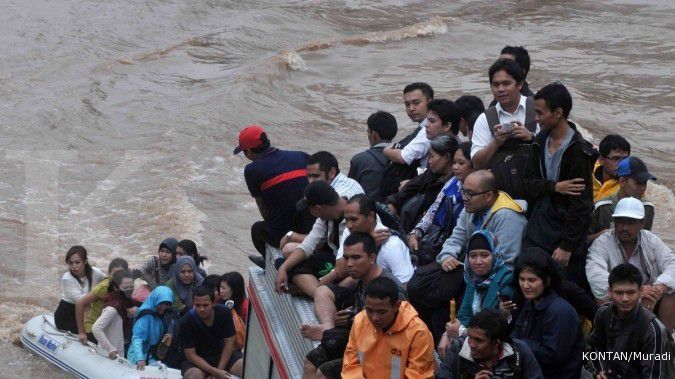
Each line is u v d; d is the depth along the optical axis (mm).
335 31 105188
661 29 100125
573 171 19984
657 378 18016
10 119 79438
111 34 105875
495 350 17094
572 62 91062
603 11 106812
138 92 87125
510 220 20469
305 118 79312
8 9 112312
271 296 26656
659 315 19938
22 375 36625
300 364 22500
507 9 108562
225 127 75875
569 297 19781
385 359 18328
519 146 21859
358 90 86812
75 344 36469
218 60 96625
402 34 99375
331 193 22828
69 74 93875
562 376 18359
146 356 34000
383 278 18094
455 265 20734
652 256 20266
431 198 24219
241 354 33219
